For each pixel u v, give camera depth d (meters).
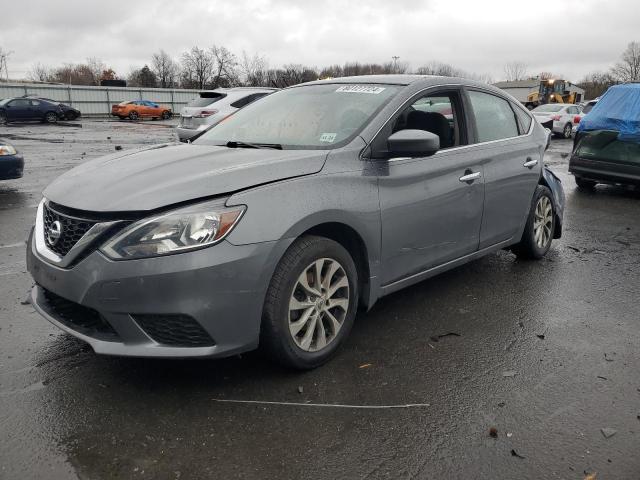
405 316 3.96
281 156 3.15
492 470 2.36
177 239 2.60
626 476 2.34
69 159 13.09
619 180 9.05
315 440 2.54
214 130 4.18
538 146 4.96
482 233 4.32
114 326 2.68
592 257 5.58
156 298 2.60
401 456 2.44
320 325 3.13
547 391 3.00
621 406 2.87
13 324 3.70
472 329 3.78
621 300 4.39
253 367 3.16
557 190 5.44
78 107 44.44
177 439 2.52
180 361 3.21
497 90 4.71
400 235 3.53
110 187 2.86
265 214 2.79
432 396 2.92
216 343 2.73
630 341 3.65
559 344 3.58
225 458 2.40
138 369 3.12
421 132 3.28
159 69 77.56
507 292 4.49
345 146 3.33
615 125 8.90
